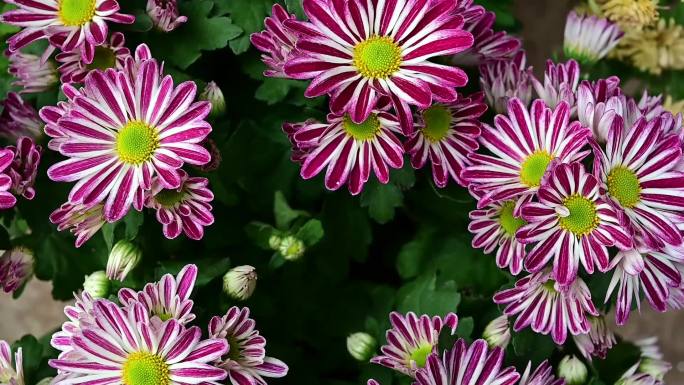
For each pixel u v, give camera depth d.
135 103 0.61
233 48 0.67
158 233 0.66
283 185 0.70
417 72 0.61
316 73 0.61
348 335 0.72
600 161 0.60
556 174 0.60
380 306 0.71
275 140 0.70
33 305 0.87
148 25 0.65
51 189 0.68
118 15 0.63
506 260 0.65
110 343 0.60
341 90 0.61
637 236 0.61
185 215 0.62
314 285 0.72
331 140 0.63
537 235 0.61
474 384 0.62
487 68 0.66
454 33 0.61
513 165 0.63
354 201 0.71
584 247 0.61
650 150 0.61
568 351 0.67
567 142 0.62
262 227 0.69
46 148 0.68
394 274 0.75
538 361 0.65
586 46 0.71
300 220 0.69
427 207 0.72
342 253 0.72
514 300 0.63
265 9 0.68
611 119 0.61
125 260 0.63
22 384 0.64
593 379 0.65
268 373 0.62
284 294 0.70
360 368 0.70
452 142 0.65
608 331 0.65
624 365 0.68
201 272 0.64
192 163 0.61
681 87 0.78
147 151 0.61
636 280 0.62
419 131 0.65
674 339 0.88
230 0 0.68
